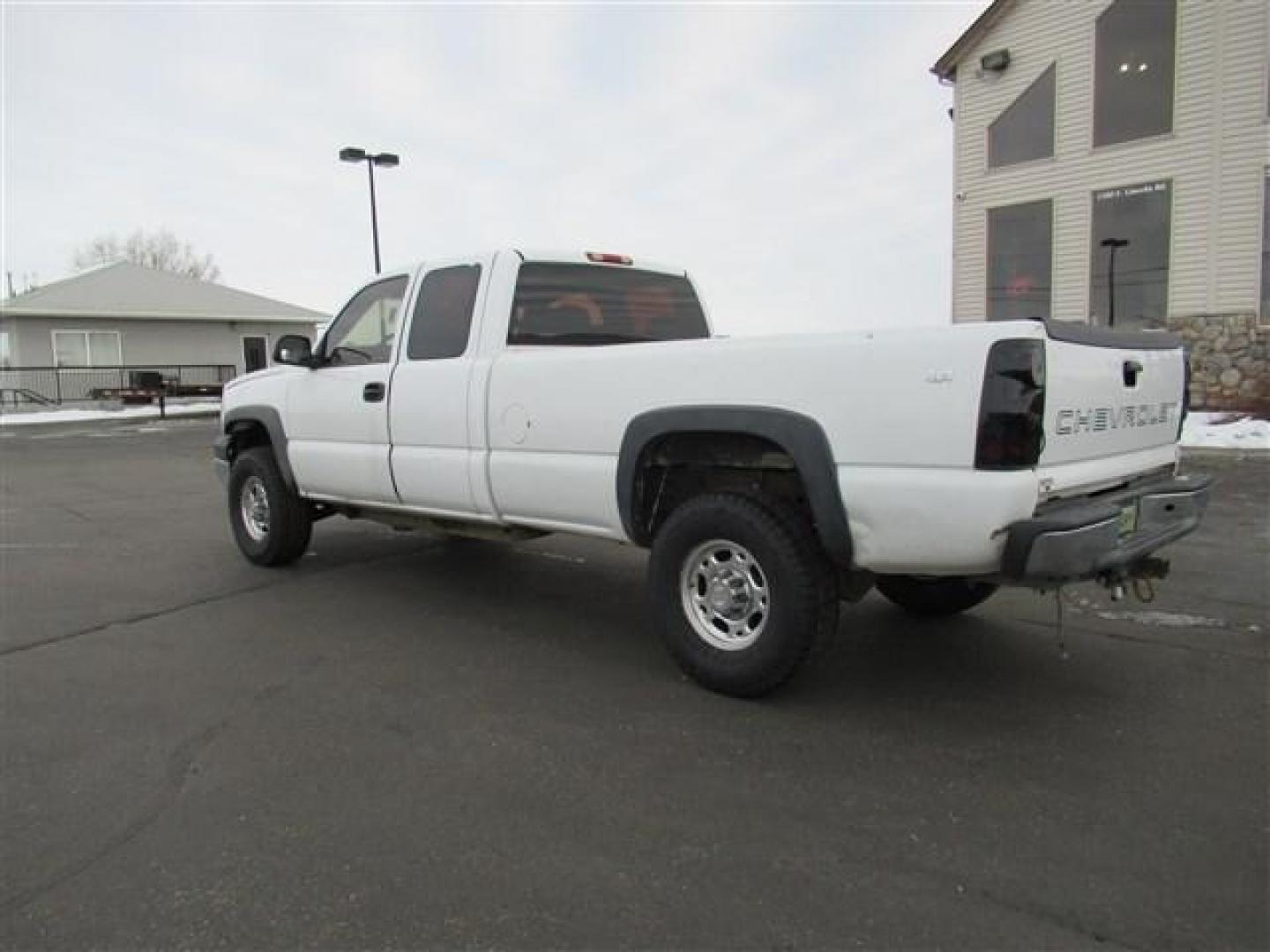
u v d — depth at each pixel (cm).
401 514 564
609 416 404
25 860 265
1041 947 221
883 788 304
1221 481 935
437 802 297
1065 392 321
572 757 330
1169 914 233
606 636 479
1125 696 380
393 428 518
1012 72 1512
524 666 432
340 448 558
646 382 389
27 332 2855
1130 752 328
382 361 541
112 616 521
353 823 284
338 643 468
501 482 459
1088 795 296
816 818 285
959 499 307
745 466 377
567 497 429
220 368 3241
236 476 651
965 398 304
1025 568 303
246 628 497
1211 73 1300
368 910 240
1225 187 1302
